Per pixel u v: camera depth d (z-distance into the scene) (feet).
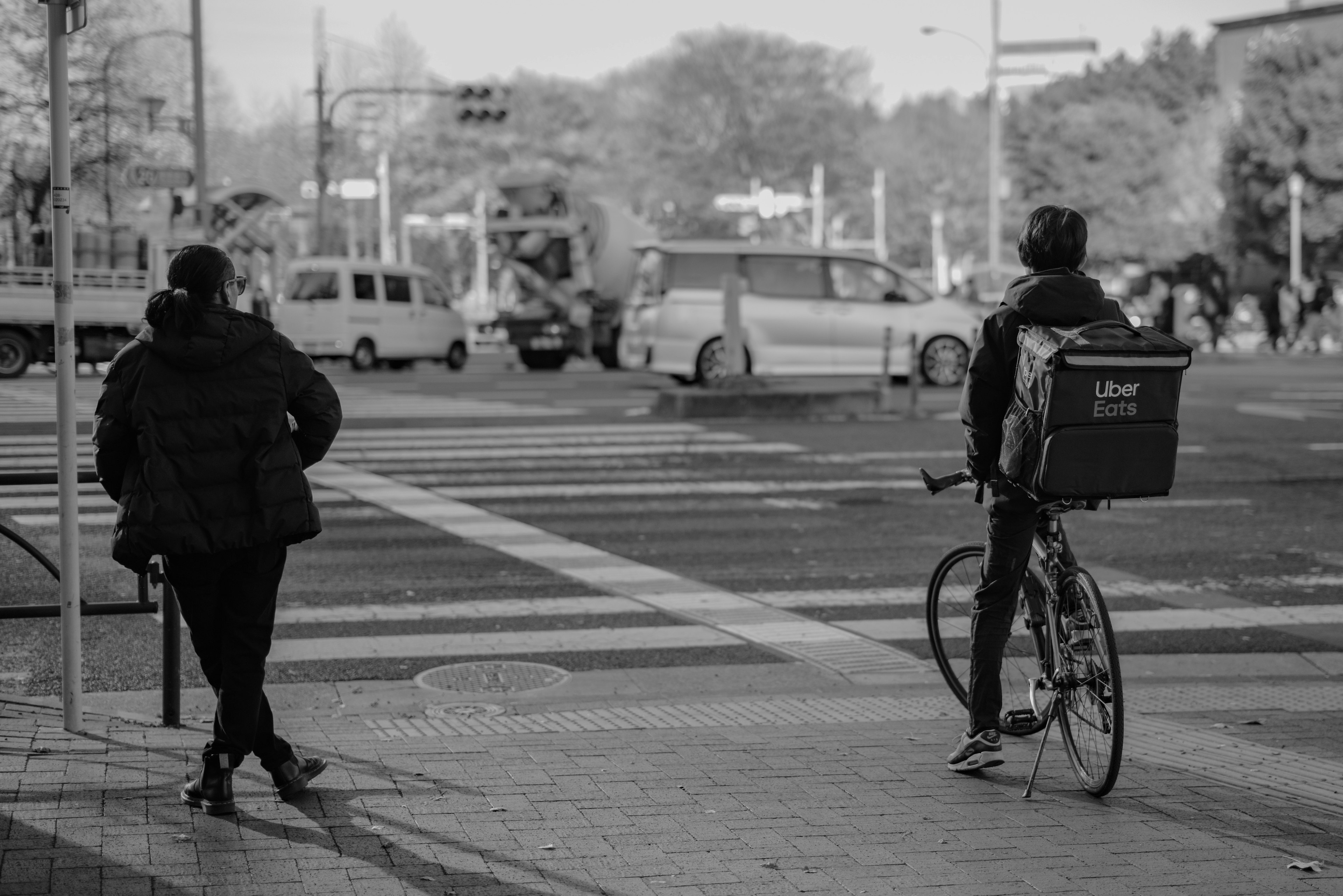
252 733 24.35
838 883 21.93
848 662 39.73
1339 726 32.50
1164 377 25.18
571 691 36.55
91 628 42.27
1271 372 160.04
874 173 442.50
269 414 23.82
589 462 81.10
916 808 25.77
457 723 32.45
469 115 187.93
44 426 38.01
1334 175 309.83
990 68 209.97
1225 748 30.40
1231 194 325.62
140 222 118.73
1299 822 25.20
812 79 424.05
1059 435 24.95
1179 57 460.96
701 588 49.32
